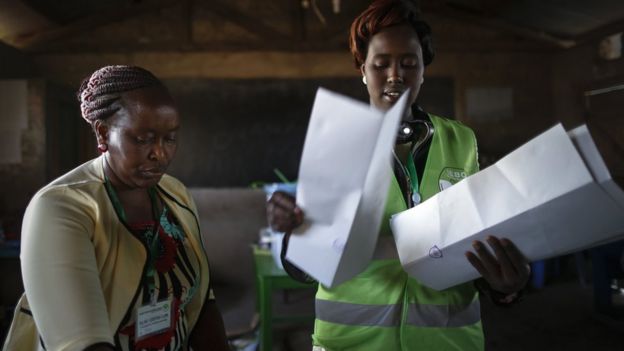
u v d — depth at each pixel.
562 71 5.86
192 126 5.55
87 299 0.60
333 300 0.92
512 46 5.84
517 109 5.93
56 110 4.77
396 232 0.80
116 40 5.48
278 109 5.62
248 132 5.59
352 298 0.90
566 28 5.48
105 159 0.75
